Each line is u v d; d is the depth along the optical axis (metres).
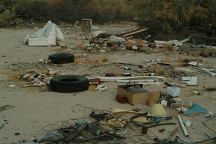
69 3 45.56
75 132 9.59
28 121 10.57
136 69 17.92
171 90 13.31
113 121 10.50
